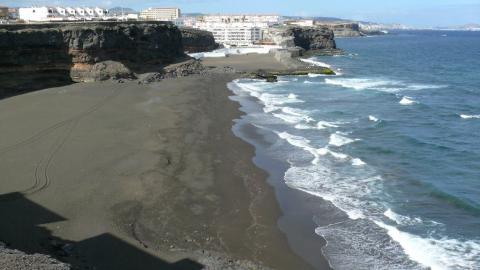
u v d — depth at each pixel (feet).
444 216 88.69
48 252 70.95
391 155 125.39
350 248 77.61
